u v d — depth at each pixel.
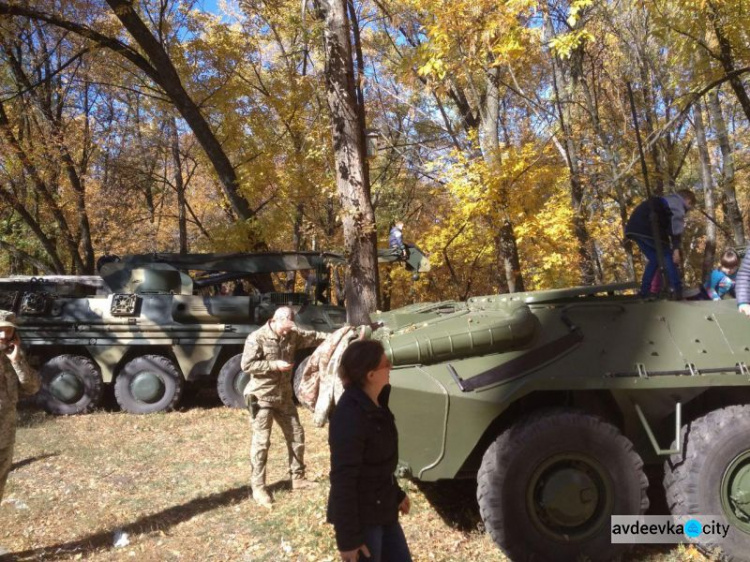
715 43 10.98
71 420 9.38
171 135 21.09
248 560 4.34
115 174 23.62
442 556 4.22
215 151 14.52
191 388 11.84
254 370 5.46
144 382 9.87
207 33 16.89
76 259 18.91
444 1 9.21
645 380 4.06
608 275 21.59
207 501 5.59
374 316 6.34
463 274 16.22
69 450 7.48
